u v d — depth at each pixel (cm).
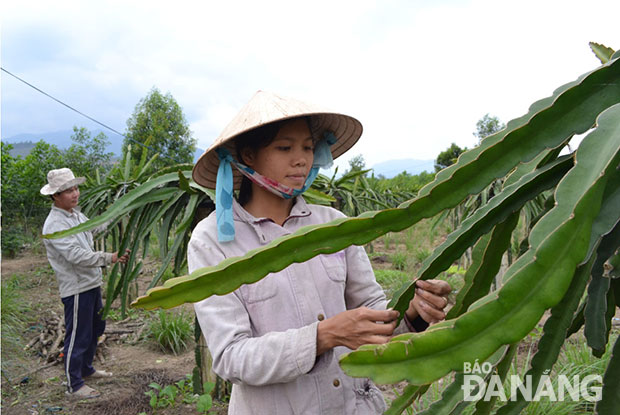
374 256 766
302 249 51
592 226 40
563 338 51
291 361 83
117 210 204
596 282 50
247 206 110
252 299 97
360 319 78
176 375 330
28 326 433
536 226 39
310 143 103
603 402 46
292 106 98
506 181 61
